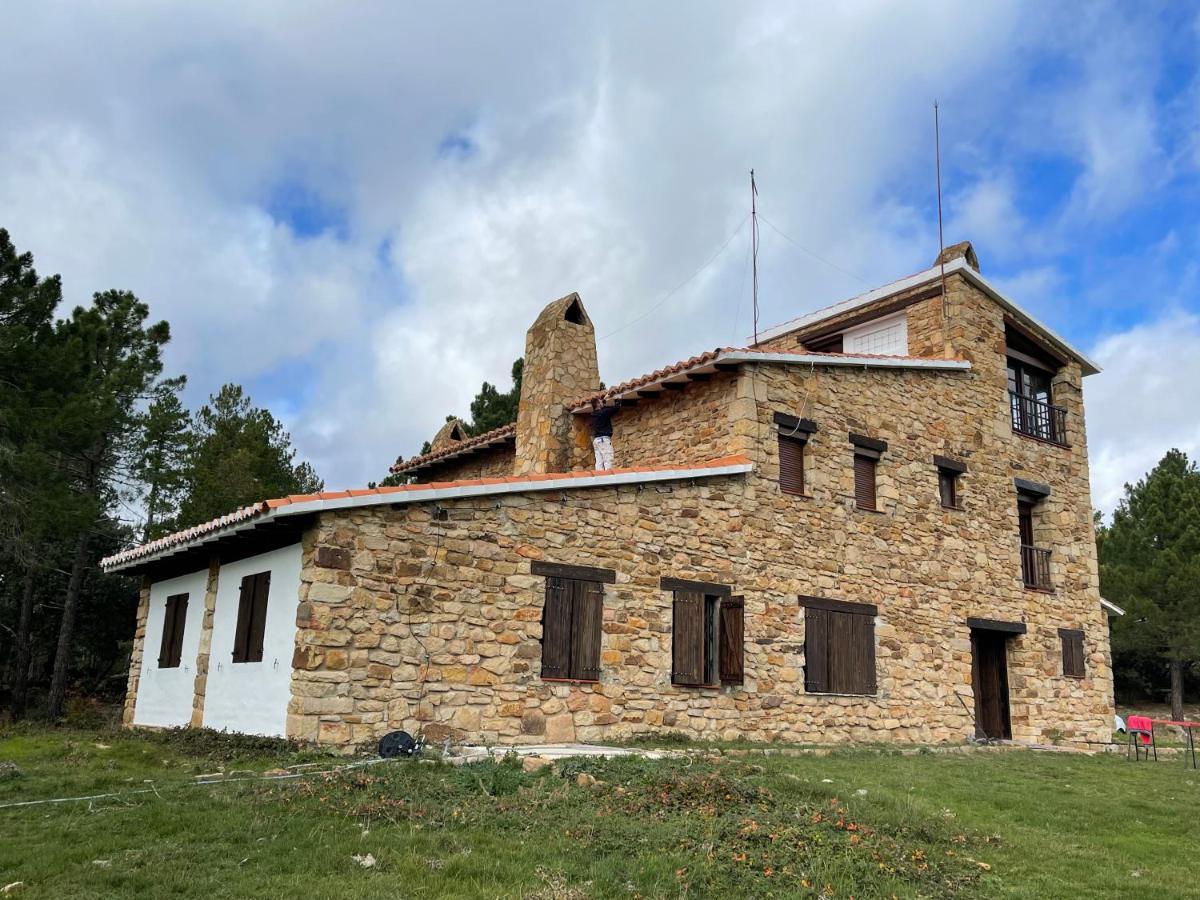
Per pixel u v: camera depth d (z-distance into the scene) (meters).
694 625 12.76
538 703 11.10
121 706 22.89
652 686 12.19
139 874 5.56
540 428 16.30
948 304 17.70
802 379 14.79
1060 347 19.97
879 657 14.98
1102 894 6.33
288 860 5.93
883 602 15.20
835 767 10.80
